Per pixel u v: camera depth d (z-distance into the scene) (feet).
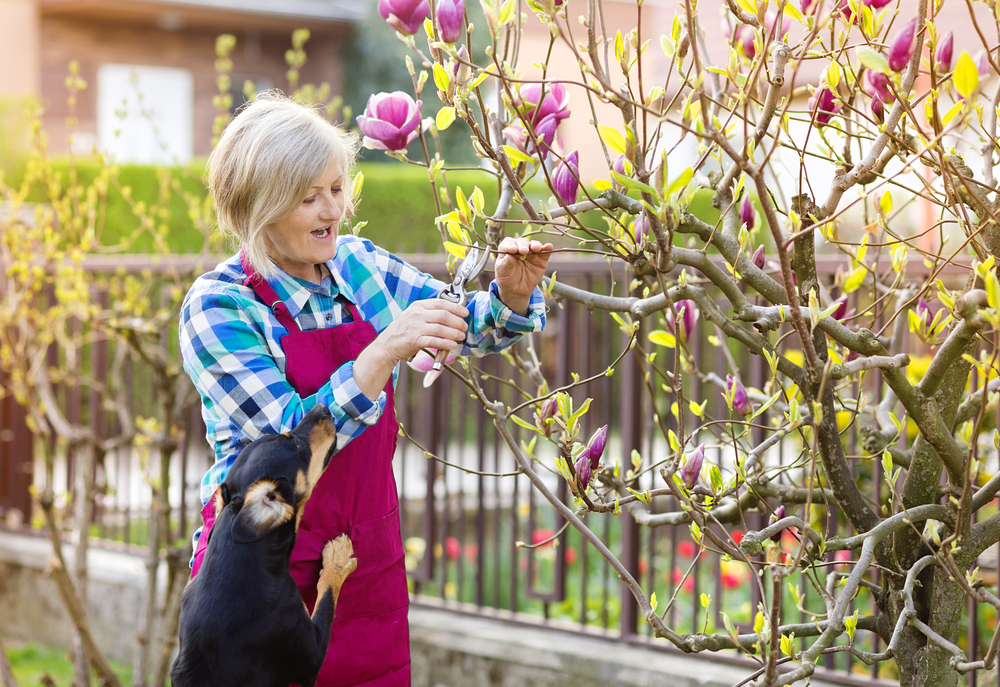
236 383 6.75
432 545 15.06
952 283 11.63
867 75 7.16
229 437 7.02
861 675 11.24
